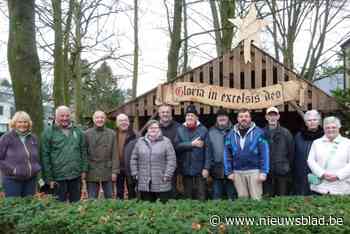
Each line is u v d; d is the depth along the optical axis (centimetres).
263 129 817
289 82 1005
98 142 780
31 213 523
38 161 739
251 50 1030
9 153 713
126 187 887
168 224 446
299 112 999
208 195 882
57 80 1400
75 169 753
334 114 1002
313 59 2031
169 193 751
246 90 1021
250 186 738
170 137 827
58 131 756
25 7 807
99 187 793
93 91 2453
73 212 514
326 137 678
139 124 1142
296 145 789
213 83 1049
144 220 466
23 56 805
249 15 1030
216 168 791
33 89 814
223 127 805
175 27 1433
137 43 1791
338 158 657
